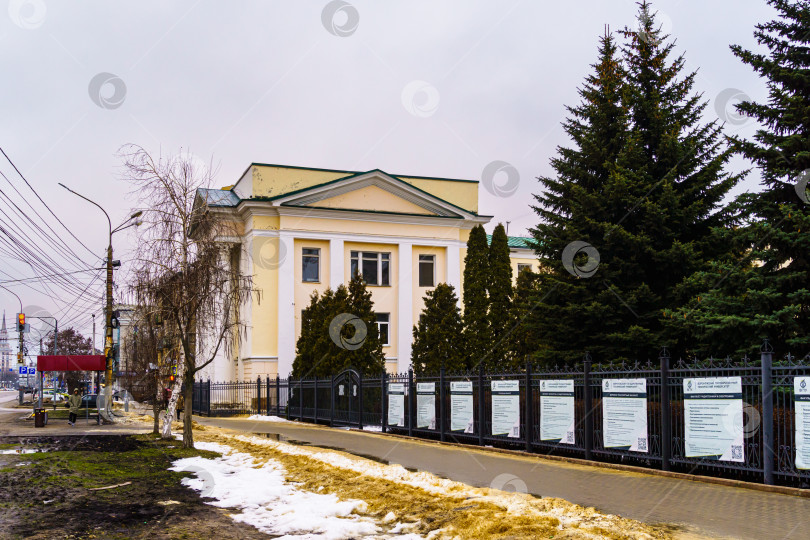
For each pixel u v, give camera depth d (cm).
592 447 1330
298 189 4081
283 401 3338
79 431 2197
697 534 747
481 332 2773
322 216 4106
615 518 821
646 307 1830
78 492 1062
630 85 2034
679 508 879
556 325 1894
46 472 1228
